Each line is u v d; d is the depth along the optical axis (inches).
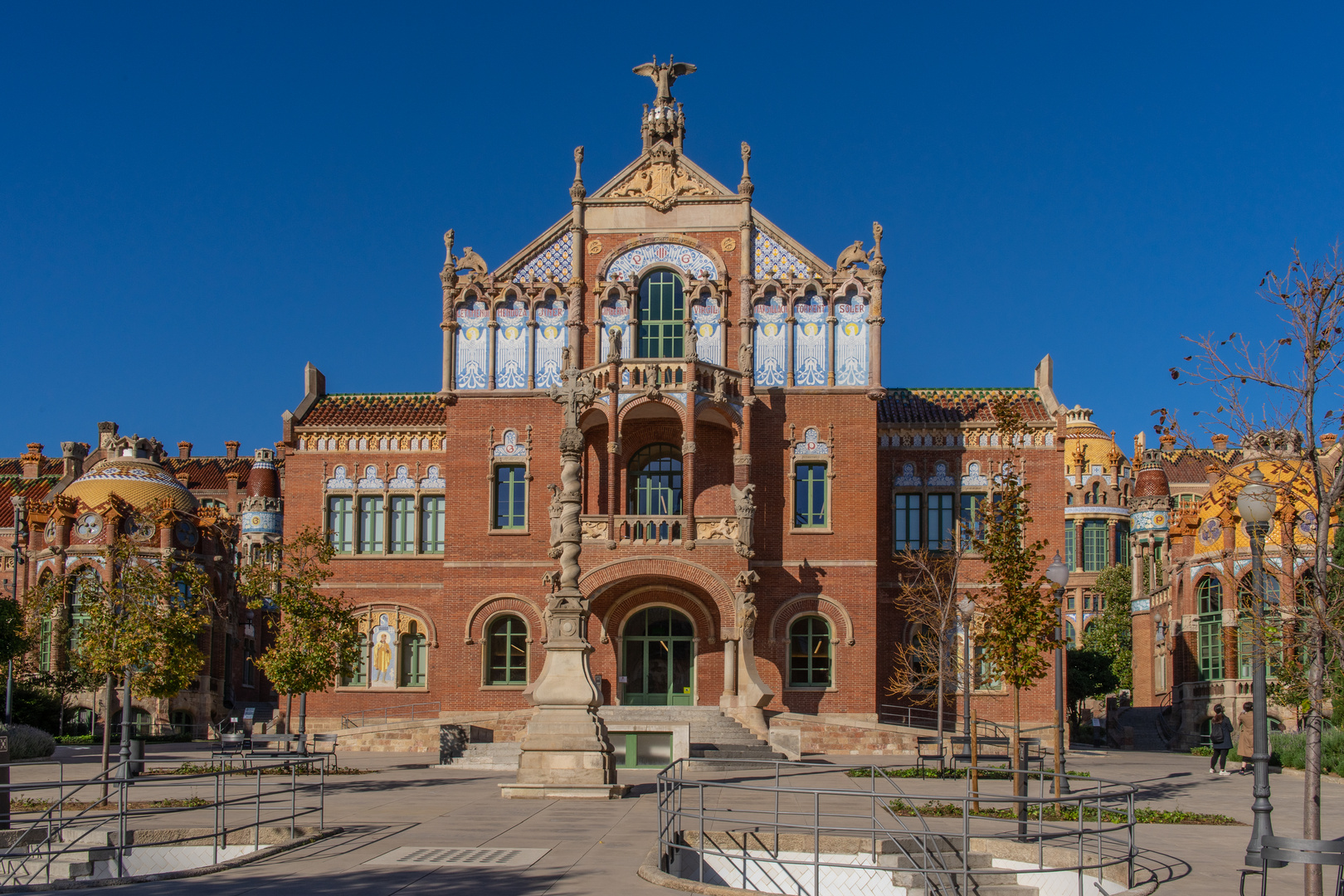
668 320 1993.1
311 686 1633.9
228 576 2743.6
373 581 2149.4
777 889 890.1
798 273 1988.2
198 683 2512.3
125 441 2669.8
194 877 738.2
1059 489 2030.0
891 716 1978.3
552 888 679.1
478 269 2037.4
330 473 2198.6
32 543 2608.3
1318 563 754.2
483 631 1953.7
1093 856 837.8
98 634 1298.0
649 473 1993.1
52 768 1576.0
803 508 1943.9
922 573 2009.1
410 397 2329.0
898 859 873.5
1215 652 2237.9
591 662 1903.3
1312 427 772.6
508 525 1985.7
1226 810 1154.0
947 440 2063.2
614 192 2023.9
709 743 1657.2
